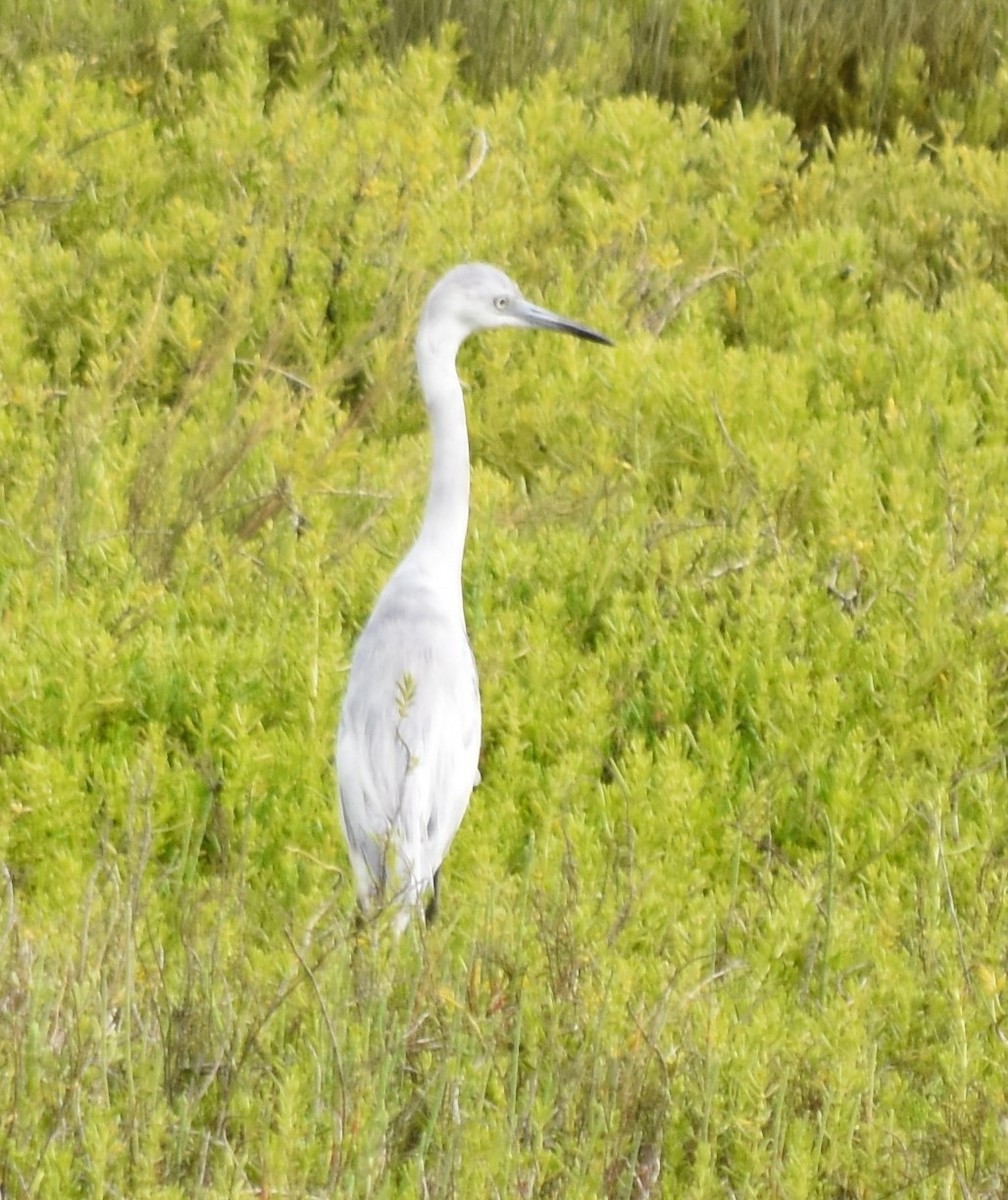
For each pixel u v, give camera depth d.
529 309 11.84
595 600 13.35
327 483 14.16
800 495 14.59
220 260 16.53
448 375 11.59
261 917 10.13
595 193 18.11
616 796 11.44
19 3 20.44
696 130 19.61
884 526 14.07
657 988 9.37
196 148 18.55
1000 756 11.77
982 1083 8.90
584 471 14.73
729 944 10.22
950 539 13.73
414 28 21.23
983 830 11.25
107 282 16.34
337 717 11.77
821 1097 8.88
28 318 16.20
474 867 10.62
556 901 9.80
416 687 10.23
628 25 21.50
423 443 15.19
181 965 9.12
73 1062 8.05
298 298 16.47
